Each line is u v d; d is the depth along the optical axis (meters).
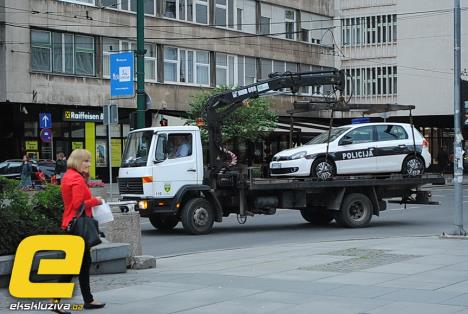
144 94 20.19
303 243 14.83
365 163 18.28
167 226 18.17
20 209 9.77
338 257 11.89
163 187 16.28
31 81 32.50
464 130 53.66
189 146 16.69
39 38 33.00
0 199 9.65
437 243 13.76
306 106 18.67
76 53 34.78
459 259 11.34
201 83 41.53
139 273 10.53
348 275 9.90
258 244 15.04
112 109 21.67
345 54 52.81
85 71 35.22
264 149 44.69
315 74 19.34
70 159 7.90
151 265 11.20
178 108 39.72
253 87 18.52
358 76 52.47
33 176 28.78
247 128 35.34
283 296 8.33
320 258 11.84
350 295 8.34
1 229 9.19
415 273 9.95
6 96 31.58
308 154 17.66
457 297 8.12
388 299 8.05
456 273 9.91
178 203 16.39
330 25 52.69
